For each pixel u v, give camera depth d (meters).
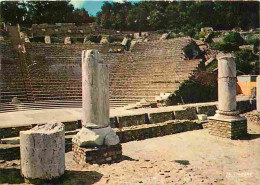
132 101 20.66
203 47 36.59
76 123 11.19
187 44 28.91
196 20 65.31
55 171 5.81
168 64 25.20
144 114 13.36
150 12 70.12
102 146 7.33
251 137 11.12
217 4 66.62
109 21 65.62
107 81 7.64
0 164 7.48
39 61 26.25
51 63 26.50
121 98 21.91
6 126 9.92
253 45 40.44
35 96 20.77
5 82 21.34
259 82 14.70
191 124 13.21
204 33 47.34
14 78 22.30
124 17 69.00
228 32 45.88
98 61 7.41
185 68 23.05
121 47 34.28
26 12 57.94
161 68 25.00
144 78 24.19
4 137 9.80
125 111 15.04
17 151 8.42
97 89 7.38
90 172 6.40
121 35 49.25
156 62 26.55
